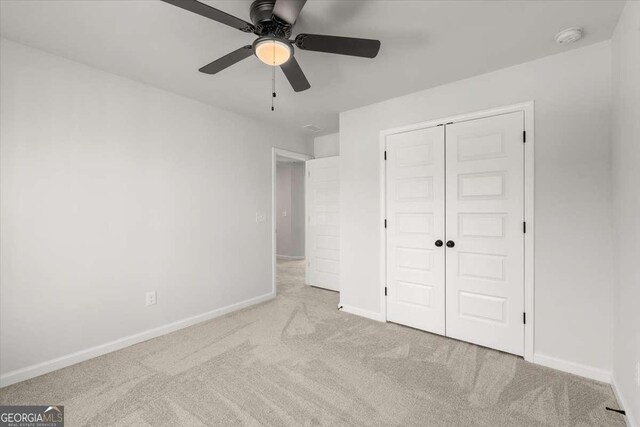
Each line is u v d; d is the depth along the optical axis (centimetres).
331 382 206
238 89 289
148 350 254
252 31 161
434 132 282
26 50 212
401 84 276
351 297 344
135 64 239
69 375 215
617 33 187
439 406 181
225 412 176
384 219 315
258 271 386
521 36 200
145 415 173
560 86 221
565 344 219
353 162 341
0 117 202
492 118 250
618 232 186
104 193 250
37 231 216
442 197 277
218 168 339
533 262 231
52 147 223
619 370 185
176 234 300
